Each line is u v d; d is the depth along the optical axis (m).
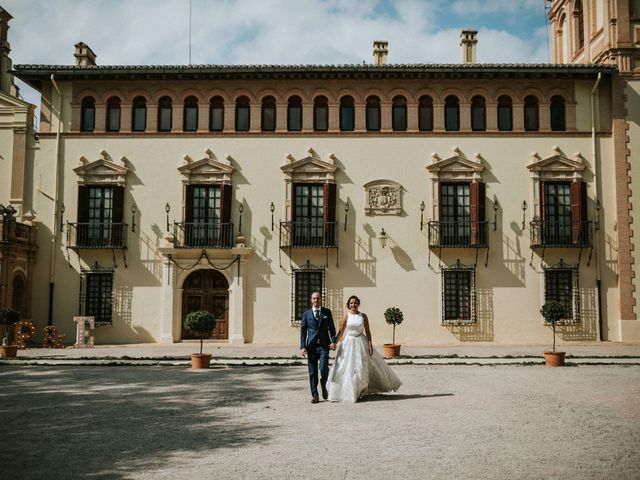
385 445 7.94
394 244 26.17
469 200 26.45
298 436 8.50
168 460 7.25
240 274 25.94
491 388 13.16
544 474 6.64
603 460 7.20
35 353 21.77
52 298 26.03
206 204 26.50
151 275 26.16
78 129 26.81
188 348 23.69
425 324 25.89
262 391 12.87
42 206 26.53
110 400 11.70
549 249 26.22
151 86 26.98
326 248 25.88
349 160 26.53
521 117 26.77
